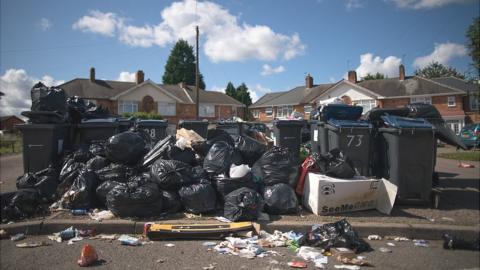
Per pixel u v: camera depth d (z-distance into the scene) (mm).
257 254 3982
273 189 5332
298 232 4738
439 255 4238
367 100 36938
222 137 7438
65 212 5164
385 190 5516
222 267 3625
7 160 14922
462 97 34656
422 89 35719
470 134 22891
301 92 44719
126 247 4164
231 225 4602
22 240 4438
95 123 7273
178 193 5281
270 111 46938
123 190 4902
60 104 6602
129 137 6031
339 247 4195
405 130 5980
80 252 3996
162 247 4168
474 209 5902
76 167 5953
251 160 6457
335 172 5551
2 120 53781
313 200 5352
